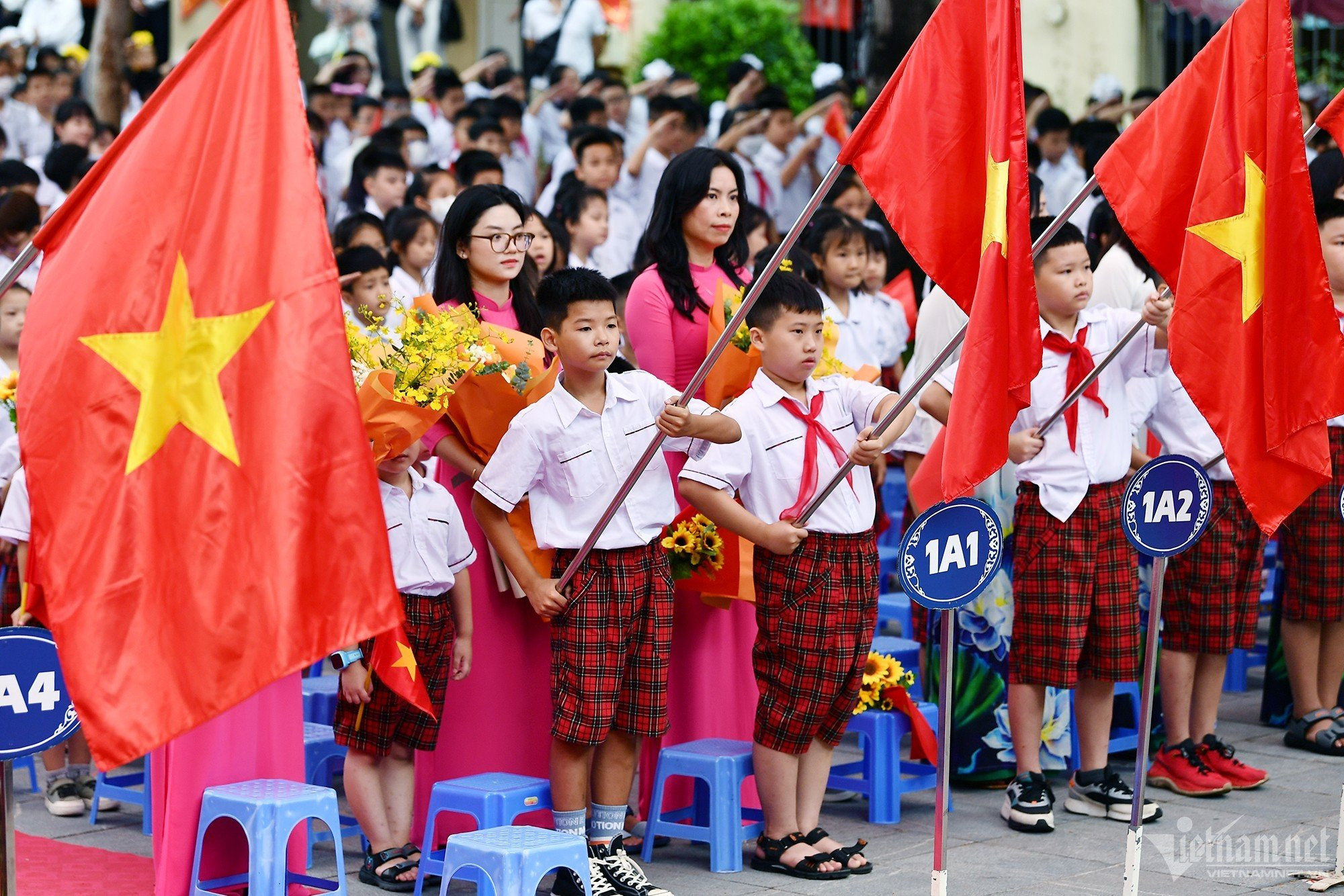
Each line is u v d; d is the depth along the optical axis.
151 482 3.01
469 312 4.70
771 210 10.17
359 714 4.65
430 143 11.02
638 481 4.60
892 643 6.30
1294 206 4.38
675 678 5.22
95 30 11.23
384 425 4.41
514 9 15.87
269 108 3.10
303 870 4.48
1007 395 3.77
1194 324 4.30
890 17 10.55
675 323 5.15
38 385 3.06
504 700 5.00
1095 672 5.43
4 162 8.62
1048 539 5.30
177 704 2.94
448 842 4.22
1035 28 14.86
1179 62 15.18
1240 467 4.31
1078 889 4.64
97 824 5.39
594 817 4.71
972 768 5.87
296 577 2.94
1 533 5.13
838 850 4.82
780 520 4.73
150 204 3.09
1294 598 6.48
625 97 11.30
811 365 4.75
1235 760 5.93
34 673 3.08
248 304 3.04
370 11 14.41
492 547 4.92
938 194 3.93
